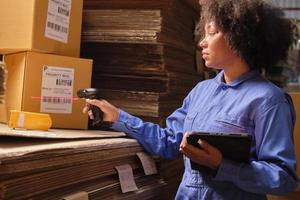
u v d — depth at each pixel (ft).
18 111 4.76
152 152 5.61
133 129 5.49
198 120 4.81
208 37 4.75
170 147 5.52
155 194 5.79
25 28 5.19
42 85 5.38
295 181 4.31
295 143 6.15
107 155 4.72
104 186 4.76
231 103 4.63
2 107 5.43
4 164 3.23
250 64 4.73
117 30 6.22
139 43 6.16
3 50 5.40
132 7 6.19
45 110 5.41
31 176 3.56
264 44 4.67
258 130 4.40
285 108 4.42
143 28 6.09
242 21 4.54
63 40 5.66
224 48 4.67
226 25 4.58
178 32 6.89
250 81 4.69
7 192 3.26
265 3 4.66
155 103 6.12
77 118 5.67
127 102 6.26
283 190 4.19
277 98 4.42
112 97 6.35
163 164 6.13
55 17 5.49
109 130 5.90
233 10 4.53
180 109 5.63
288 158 4.25
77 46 5.93
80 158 4.18
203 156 4.19
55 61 5.47
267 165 4.21
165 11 6.11
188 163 4.86
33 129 4.68
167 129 5.61
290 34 4.96
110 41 6.25
